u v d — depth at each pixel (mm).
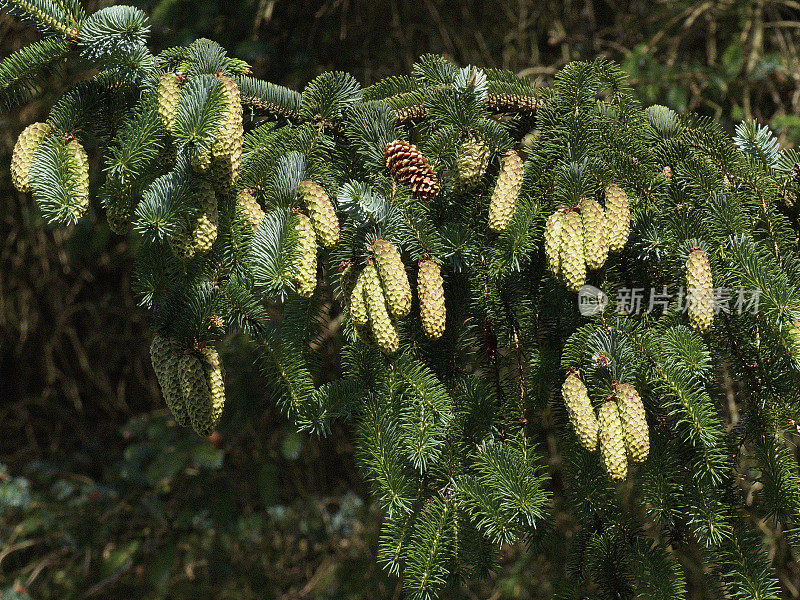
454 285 2471
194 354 2396
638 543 2439
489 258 2443
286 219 2377
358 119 2463
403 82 2516
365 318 2373
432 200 2457
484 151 2438
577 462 2443
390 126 2465
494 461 2391
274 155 2439
